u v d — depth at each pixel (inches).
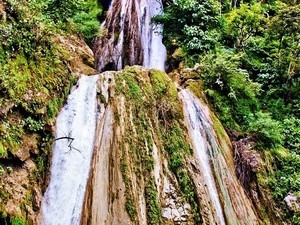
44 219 298.5
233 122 438.0
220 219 331.0
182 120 374.9
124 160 318.7
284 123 459.8
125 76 384.8
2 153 274.8
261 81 507.2
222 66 451.8
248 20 528.7
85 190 314.3
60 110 359.6
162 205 311.3
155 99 377.1
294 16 487.8
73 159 333.7
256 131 425.7
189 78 453.4
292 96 495.8
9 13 336.8
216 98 444.8
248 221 355.9
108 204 299.6
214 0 566.9
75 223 300.5
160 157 339.3
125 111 353.1
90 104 369.1
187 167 342.3
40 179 311.4
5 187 271.9
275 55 516.4
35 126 315.3
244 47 542.6
